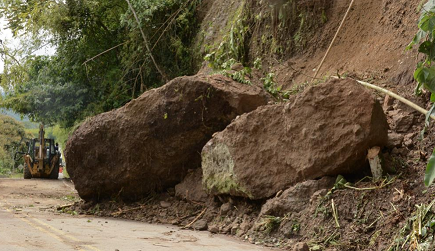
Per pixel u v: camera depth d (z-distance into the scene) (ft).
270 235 23.24
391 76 31.12
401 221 19.61
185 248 20.42
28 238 21.21
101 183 34.47
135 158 32.63
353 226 20.79
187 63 53.11
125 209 33.12
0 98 61.87
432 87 19.07
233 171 26.71
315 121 23.82
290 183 24.72
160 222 29.60
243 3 45.21
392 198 20.74
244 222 25.41
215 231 25.85
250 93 29.84
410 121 25.77
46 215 31.42
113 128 33.14
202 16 54.75
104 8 57.06
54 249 18.85
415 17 32.58
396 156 23.39
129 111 32.50
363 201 21.44
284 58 41.11
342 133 22.86
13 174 133.08
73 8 55.47
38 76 59.98
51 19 54.85
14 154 145.18
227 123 30.17
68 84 58.54
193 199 30.19
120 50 57.16
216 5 53.36
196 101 29.94
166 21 53.01
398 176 21.91
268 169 25.55
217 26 51.06
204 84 29.58
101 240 21.66
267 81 33.14
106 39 57.88
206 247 20.92
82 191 35.27
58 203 40.04
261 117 26.11
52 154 85.46
